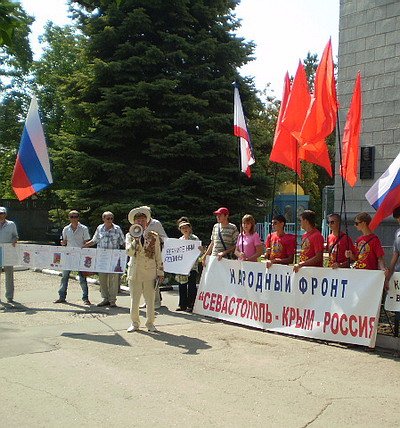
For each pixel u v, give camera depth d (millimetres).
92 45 17594
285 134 9648
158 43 17812
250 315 9469
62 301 11797
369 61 12602
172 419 5141
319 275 8523
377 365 7109
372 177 12391
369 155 12414
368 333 7820
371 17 12594
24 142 10906
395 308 7844
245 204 17516
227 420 5133
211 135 16703
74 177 17688
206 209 17094
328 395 5898
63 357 7289
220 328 9367
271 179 18297
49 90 33594
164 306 11500
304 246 8953
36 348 7734
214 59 18188
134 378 6395
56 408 5391
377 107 12383
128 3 17297
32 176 10969
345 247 8797
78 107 17875
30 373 6543
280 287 9047
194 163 17734
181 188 16953
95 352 7574
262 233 23516
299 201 33219
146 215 9414
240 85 18219
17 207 32844
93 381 6262
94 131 17891
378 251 8195
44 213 32844
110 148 17328
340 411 5426
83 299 11711
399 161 8602
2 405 5457
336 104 8586
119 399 5668
